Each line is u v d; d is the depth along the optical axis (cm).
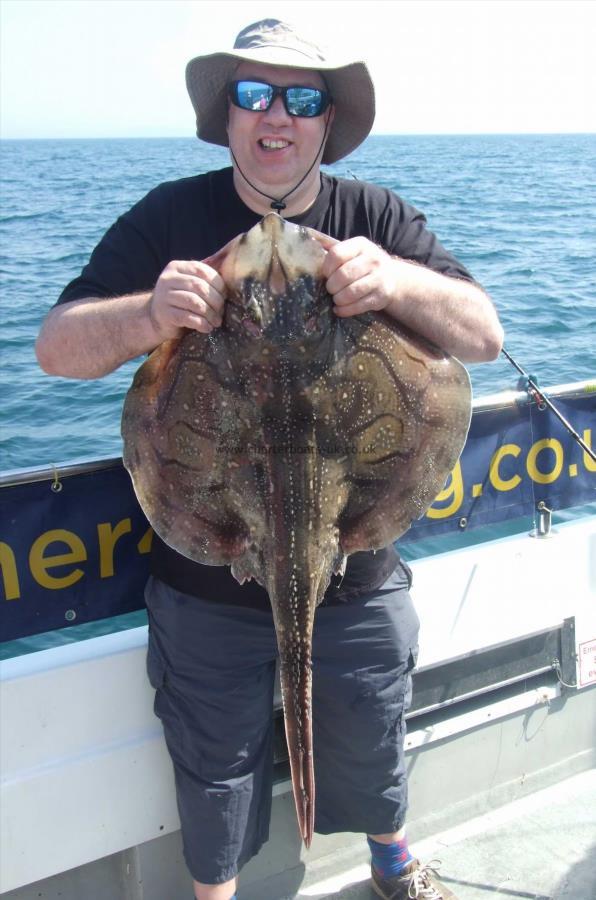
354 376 198
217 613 223
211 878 237
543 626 305
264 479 200
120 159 8081
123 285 232
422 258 239
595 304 1277
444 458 206
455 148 11012
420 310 207
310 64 221
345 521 206
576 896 268
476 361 232
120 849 250
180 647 227
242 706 231
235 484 202
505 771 312
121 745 246
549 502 313
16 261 1716
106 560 254
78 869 255
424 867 266
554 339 1080
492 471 299
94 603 255
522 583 300
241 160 229
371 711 240
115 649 245
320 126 230
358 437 201
